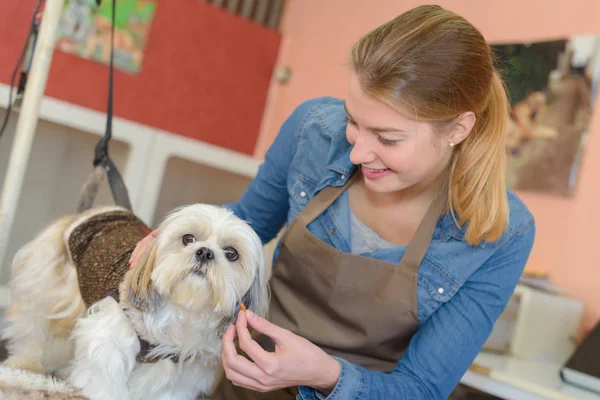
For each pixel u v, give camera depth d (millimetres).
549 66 2516
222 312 1396
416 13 1222
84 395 1298
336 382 1183
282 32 3859
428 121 1149
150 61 3336
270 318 1522
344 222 1436
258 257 1478
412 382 1256
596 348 1827
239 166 3039
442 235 1358
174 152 2807
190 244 1406
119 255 1593
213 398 1535
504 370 1788
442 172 1380
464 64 1167
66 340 1779
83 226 1748
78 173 2727
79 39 3092
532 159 2512
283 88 3805
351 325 1396
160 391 1434
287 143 1598
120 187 1849
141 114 3352
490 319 1331
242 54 3678
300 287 1468
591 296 2268
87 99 3168
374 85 1122
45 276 1768
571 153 2391
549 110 2484
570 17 2502
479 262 1314
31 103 1336
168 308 1392
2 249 1341
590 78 2377
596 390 1745
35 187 2664
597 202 2297
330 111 1556
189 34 3445
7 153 2551
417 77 1116
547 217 2439
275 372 1112
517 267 1344
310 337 1427
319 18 3666
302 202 1509
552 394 1615
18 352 1829
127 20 3221
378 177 1244
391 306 1346
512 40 2693
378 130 1156
